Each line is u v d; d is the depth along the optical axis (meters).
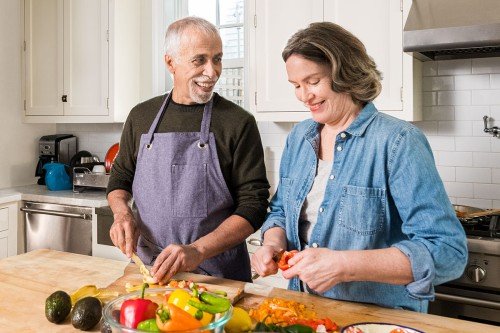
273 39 2.54
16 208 3.08
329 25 1.16
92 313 1.05
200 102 1.68
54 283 1.36
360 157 1.19
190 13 3.31
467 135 2.39
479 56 2.31
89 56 3.16
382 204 1.16
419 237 1.06
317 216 1.26
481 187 2.37
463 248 1.05
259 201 1.62
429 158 1.12
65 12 3.23
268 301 1.09
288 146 1.42
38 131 3.62
